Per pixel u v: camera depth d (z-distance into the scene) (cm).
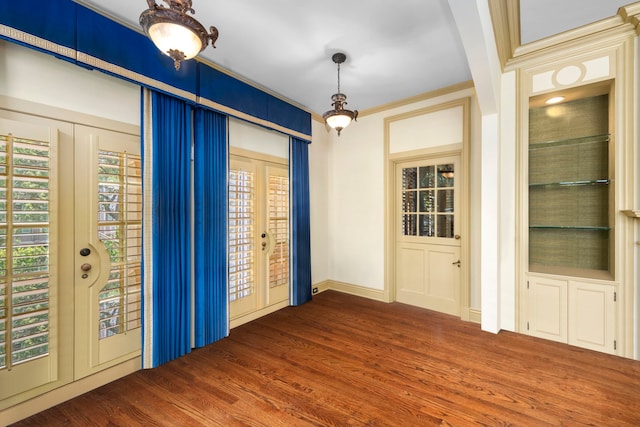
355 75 322
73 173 207
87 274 214
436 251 384
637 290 246
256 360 256
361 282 449
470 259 342
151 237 242
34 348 188
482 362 247
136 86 243
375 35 248
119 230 231
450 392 207
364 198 444
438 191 383
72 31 195
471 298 343
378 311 380
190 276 275
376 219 430
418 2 209
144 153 239
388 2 209
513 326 305
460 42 258
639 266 245
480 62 229
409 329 321
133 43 227
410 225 410
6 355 178
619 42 251
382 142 423
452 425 175
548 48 275
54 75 198
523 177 297
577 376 225
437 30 241
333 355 263
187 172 271
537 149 326
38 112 191
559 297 280
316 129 462
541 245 326
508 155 304
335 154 480
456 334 304
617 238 254
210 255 292
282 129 377
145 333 240
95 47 205
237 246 333
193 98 271
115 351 228
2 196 177
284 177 398
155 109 245
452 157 370
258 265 360
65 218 203
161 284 248
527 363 245
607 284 258
